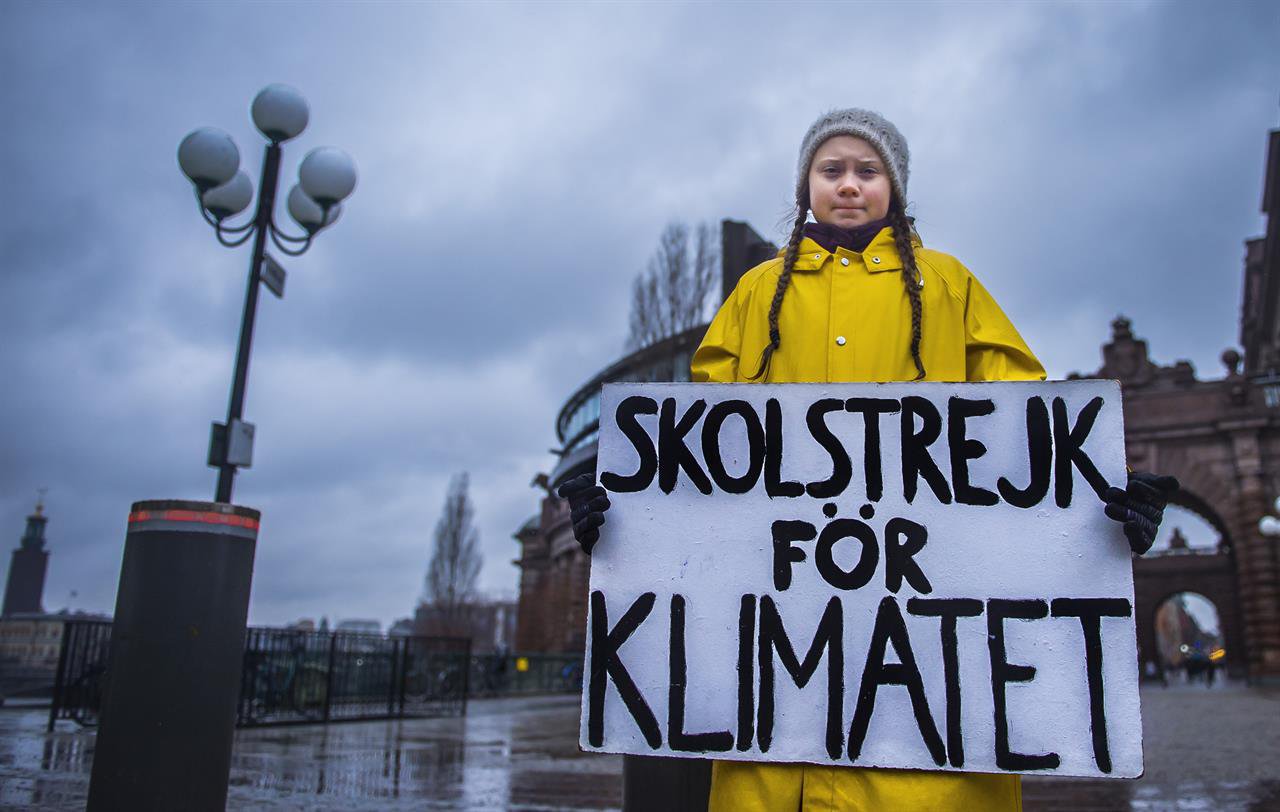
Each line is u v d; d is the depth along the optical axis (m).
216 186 8.11
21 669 15.20
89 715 9.38
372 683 13.25
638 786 2.88
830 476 1.92
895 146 2.23
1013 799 1.80
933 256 2.19
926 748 1.75
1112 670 1.74
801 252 2.18
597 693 1.87
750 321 2.21
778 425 1.96
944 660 1.79
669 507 1.95
